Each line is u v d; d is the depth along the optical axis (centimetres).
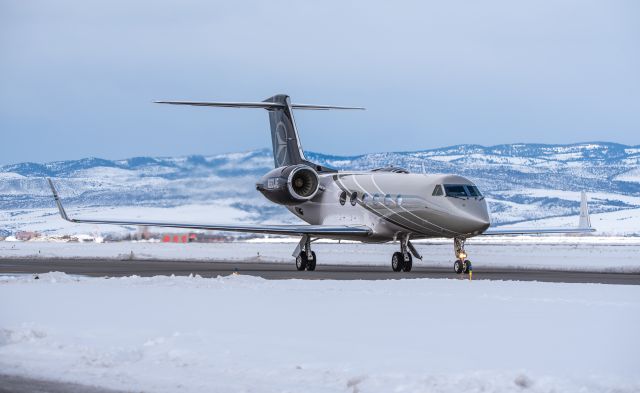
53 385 2414
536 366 2514
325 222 8681
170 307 3988
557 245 18075
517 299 4212
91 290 4888
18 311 3888
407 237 7975
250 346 2894
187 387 2381
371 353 2744
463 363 2567
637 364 2536
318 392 2305
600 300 4181
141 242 19075
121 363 2714
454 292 4628
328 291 4712
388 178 8025
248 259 11250
